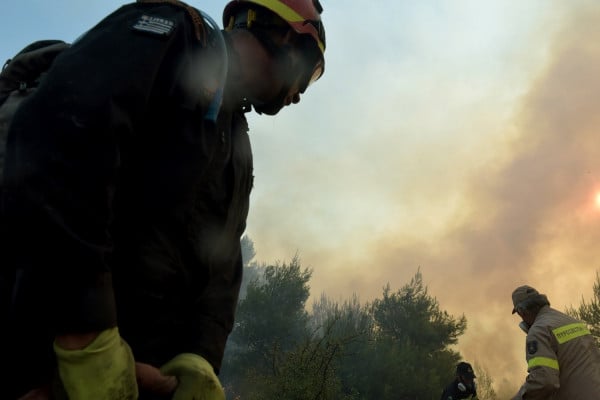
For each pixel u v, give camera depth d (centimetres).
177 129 68
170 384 69
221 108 79
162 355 76
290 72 89
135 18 67
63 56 62
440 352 2664
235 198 81
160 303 72
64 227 53
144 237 68
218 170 76
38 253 53
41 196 54
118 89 60
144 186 67
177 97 68
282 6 87
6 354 57
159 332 74
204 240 75
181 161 68
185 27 69
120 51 63
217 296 85
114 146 58
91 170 56
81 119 57
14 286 54
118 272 67
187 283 75
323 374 711
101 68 60
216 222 77
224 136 78
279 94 90
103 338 55
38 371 59
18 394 59
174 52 67
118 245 67
